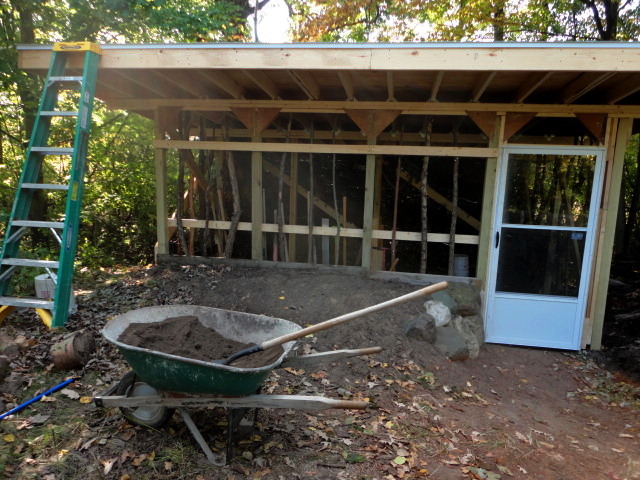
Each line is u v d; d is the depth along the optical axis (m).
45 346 4.06
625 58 4.02
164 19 7.51
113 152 9.31
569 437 3.82
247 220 7.87
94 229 9.74
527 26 11.18
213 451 2.93
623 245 11.53
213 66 4.50
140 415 3.04
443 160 7.86
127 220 9.95
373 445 3.17
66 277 4.17
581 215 5.59
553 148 5.53
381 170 7.56
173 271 6.28
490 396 4.47
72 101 7.54
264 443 3.08
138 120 8.98
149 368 2.67
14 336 4.21
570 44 4.05
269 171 7.84
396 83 5.37
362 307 5.24
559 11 11.27
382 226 7.49
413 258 8.16
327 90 5.99
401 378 4.27
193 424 2.84
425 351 4.80
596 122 5.40
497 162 5.68
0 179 7.87
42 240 7.88
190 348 3.05
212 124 7.59
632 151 12.06
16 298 4.20
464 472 3.00
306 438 3.19
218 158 7.05
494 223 5.78
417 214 8.20
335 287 5.61
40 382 3.52
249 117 6.11
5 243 4.21
